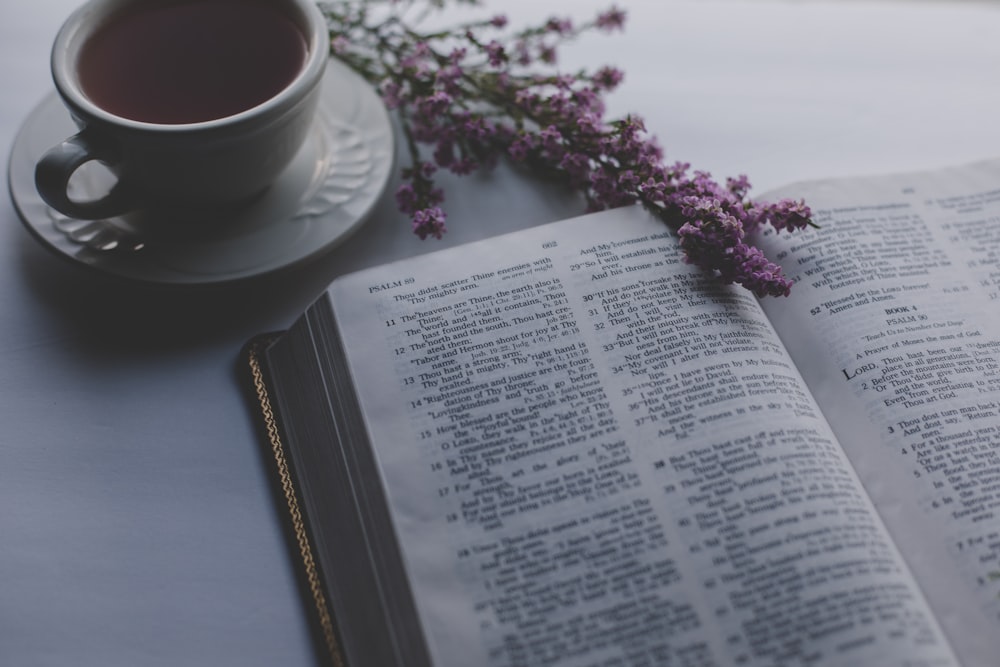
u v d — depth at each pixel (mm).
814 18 623
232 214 514
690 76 597
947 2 633
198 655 450
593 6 622
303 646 453
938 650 422
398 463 448
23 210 503
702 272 488
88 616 454
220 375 502
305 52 500
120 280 495
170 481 480
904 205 521
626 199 515
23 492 475
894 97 590
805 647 420
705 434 453
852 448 466
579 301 479
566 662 421
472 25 560
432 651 421
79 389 495
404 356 465
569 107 529
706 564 433
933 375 476
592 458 450
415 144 561
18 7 593
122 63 497
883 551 438
